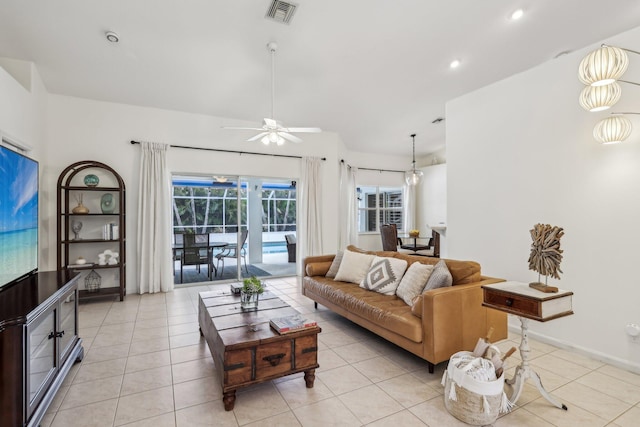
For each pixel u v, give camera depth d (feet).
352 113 18.57
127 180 15.71
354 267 12.39
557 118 9.69
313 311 13.23
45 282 8.07
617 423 6.13
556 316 6.28
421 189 27.63
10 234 7.86
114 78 13.69
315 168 20.30
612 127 7.74
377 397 7.04
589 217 9.02
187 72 13.58
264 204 19.90
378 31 11.60
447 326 7.80
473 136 12.19
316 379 7.81
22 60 12.17
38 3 9.65
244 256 19.48
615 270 8.51
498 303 6.95
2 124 9.95
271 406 6.71
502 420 6.22
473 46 12.68
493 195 11.48
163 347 9.64
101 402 6.83
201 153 17.37
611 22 11.43
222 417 6.33
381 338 10.43
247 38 11.64
